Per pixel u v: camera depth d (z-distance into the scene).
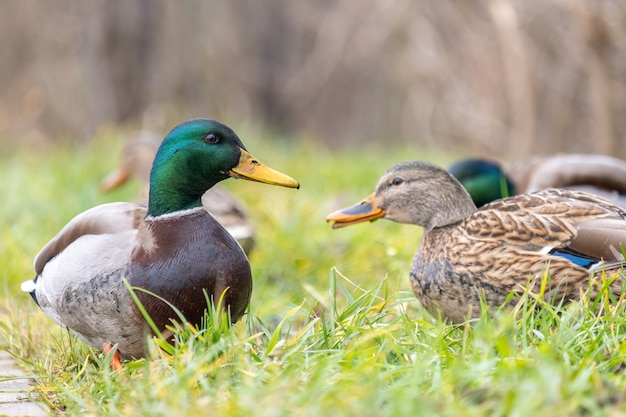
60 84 36.59
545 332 6.83
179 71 35.22
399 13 27.20
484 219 8.48
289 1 37.72
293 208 15.60
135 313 7.36
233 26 37.03
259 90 38.88
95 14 33.78
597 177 13.23
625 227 7.93
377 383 5.82
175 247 7.41
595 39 19.78
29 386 7.86
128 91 34.16
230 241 7.60
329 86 38.50
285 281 11.87
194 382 6.24
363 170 20.39
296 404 5.59
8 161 24.72
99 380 7.09
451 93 26.66
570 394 5.59
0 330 9.28
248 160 7.96
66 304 7.62
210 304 7.28
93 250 7.57
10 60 37.97
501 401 5.48
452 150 27.53
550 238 8.12
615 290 7.84
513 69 23.06
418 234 13.43
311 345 6.99
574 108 24.33
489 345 6.35
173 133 7.75
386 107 37.91
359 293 10.47
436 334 7.03
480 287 8.25
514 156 23.36
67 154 23.23
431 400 5.61
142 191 12.73
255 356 6.77
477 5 25.08
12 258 12.35
